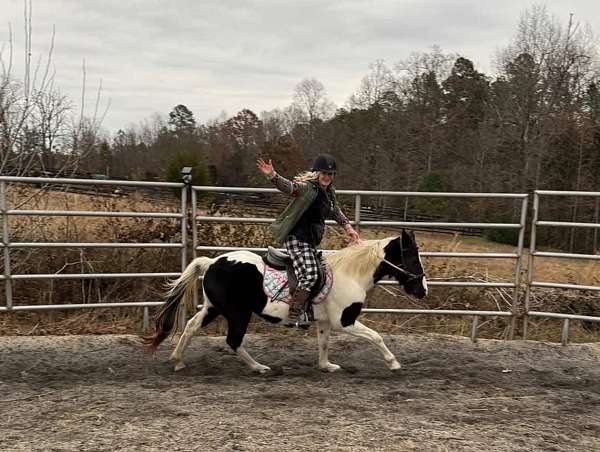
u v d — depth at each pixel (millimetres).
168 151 45219
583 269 9891
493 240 18422
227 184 42969
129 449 3727
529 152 27469
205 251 7383
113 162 37094
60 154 8922
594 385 5605
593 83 28656
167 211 7910
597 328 8125
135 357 6004
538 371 5969
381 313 6949
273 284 5207
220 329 7055
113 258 7660
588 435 4238
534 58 29531
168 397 4773
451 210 19766
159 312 5492
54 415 4336
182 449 3734
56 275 6414
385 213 18891
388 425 4250
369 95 41844
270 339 6699
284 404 4652
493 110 32094
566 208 22812
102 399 4707
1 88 8352
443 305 8023
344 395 4957
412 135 37031
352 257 5441
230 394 4887
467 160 34656
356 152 39719
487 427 4309
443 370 5852
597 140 26406
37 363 5707
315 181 5109
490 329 7758
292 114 58125
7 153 8219
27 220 7641
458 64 43656
